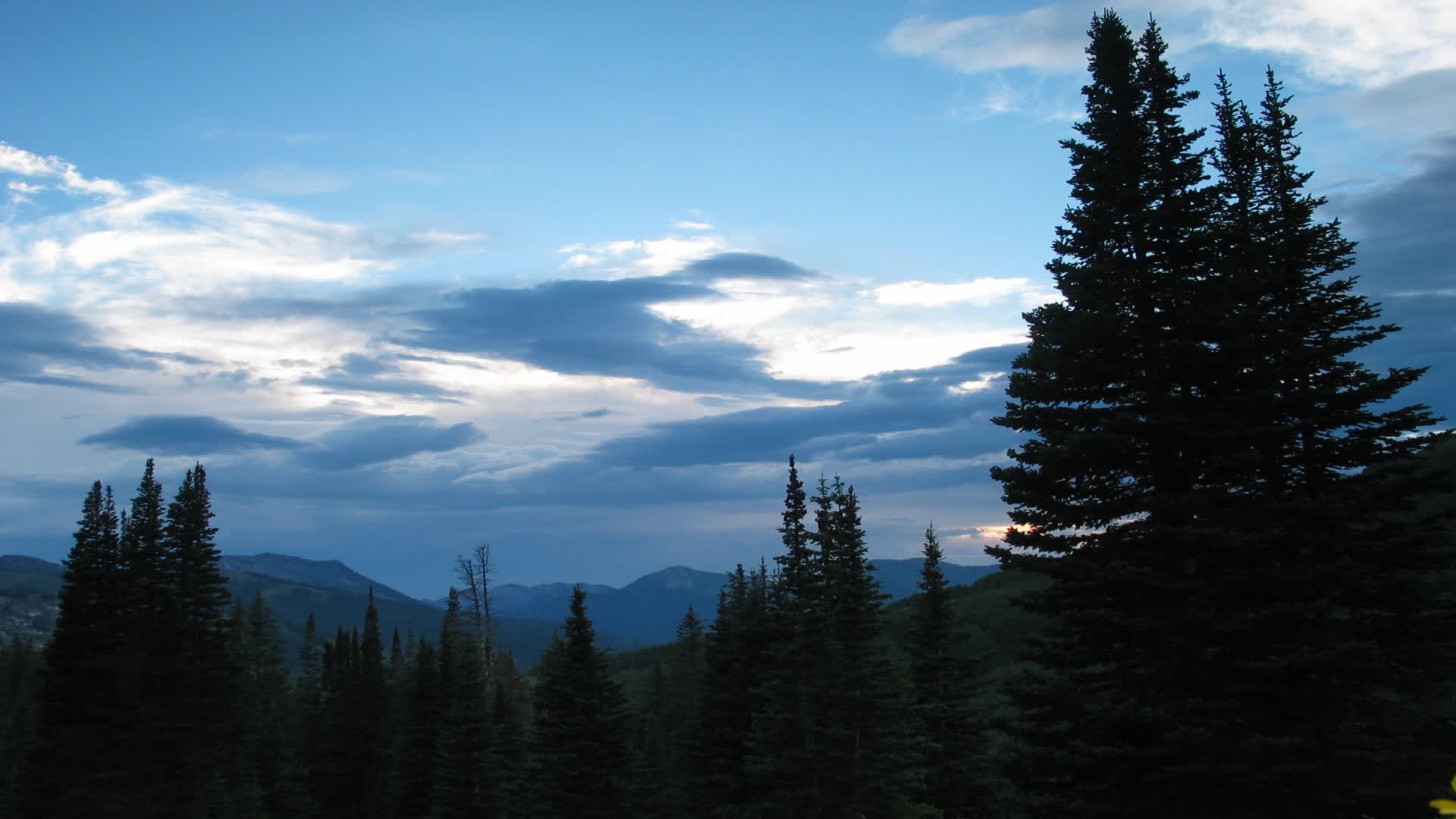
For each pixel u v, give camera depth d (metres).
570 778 45.72
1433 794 18.16
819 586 42.22
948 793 45.31
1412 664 21.23
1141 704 20.55
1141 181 23.12
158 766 54.12
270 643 96.69
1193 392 22.33
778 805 41.03
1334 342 23.38
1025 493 23.28
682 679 75.88
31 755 57.28
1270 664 18.95
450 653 67.00
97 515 60.81
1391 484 22.06
